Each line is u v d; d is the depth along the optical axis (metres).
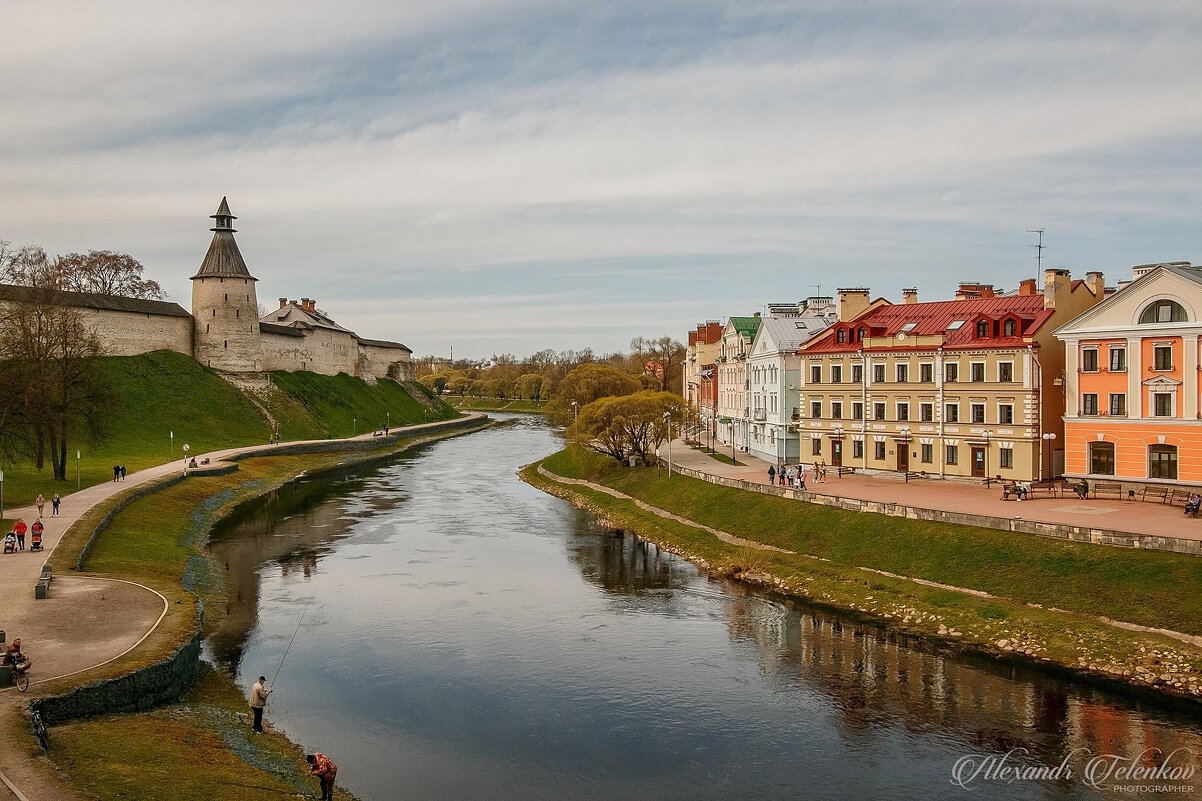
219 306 161.62
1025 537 51.22
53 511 65.69
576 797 30.56
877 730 35.66
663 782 31.64
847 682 40.72
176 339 159.25
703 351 147.88
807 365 86.12
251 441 141.50
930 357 75.81
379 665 43.09
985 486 71.31
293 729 35.69
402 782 31.44
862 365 81.19
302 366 193.25
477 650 45.38
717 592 56.56
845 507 62.69
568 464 112.31
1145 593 44.12
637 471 97.50
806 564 58.66
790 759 33.31
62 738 29.17
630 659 44.06
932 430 75.81
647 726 36.25
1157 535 46.84
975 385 72.69
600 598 55.19
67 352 87.06
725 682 40.94
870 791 30.89
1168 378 59.84
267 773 30.48
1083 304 73.38
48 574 46.47
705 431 141.62
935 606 49.28
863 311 87.75
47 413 79.69
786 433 91.88
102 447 118.31
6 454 78.81
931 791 30.83
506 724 36.44
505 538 74.44
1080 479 64.88
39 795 23.48
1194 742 33.88
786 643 46.28
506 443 174.38
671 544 70.12
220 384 155.38
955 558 52.78
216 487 94.81
